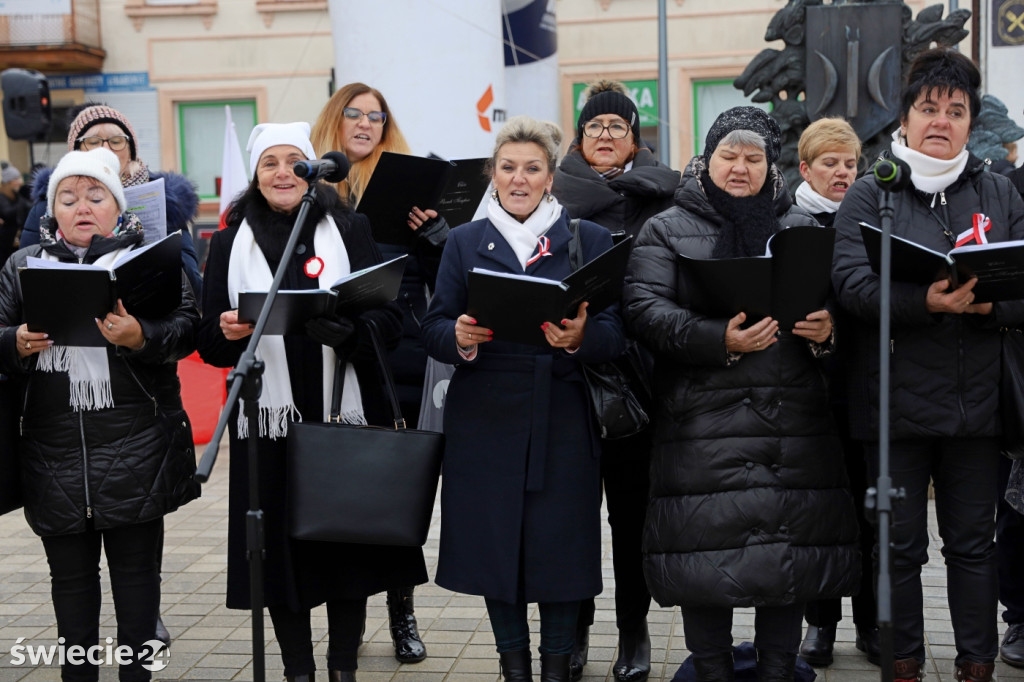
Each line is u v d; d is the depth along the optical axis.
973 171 3.85
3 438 3.88
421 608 5.28
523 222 3.83
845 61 8.54
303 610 3.84
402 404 4.63
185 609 5.30
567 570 3.68
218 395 9.16
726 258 3.50
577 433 3.74
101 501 3.78
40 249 3.98
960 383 3.71
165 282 3.73
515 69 11.91
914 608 3.90
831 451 3.68
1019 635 4.42
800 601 3.57
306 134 3.97
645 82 17.55
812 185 4.73
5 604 5.46
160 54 19.06
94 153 4.02
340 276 3.92
